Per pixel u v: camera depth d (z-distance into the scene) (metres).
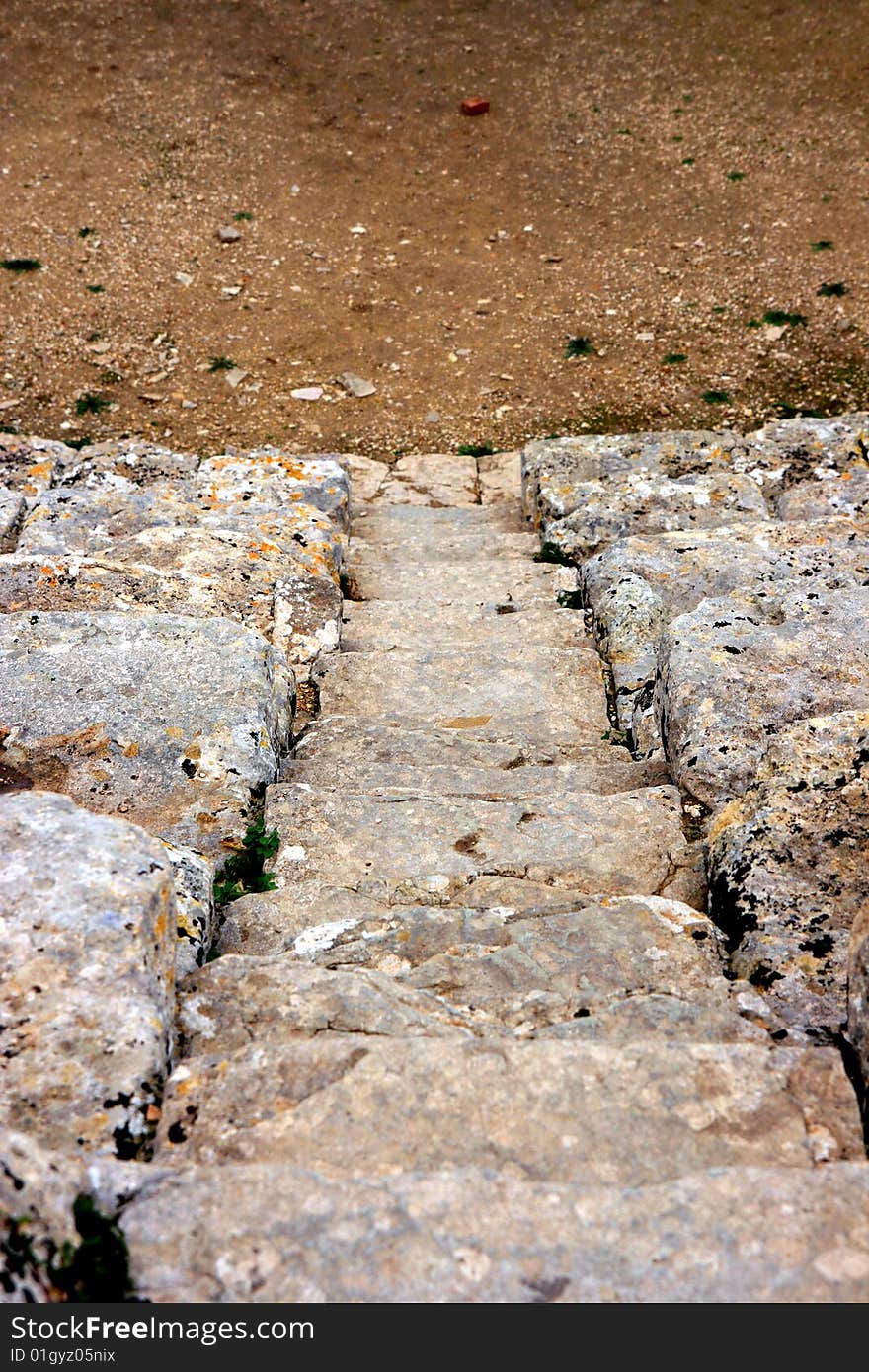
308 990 3.24
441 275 12.56
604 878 4.01
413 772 4.72
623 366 11.01
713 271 12.21
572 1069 2.76
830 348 10.89
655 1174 2.51
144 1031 2.86
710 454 8.28
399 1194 2.31
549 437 9.63
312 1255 2.21
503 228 13.32
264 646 5.12
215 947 3.71
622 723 5.32
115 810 4.23
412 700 5.57
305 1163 2.56
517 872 4.03
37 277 12.17
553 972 3.41
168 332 11.59
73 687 4.67
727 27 17.23
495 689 5.59
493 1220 2.25
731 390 10.53
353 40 17.33
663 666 5.02
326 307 12.06
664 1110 2.65
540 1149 2.57
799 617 5.03
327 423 10.48
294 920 3.78
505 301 12.11
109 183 13.87
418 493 9.42
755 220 12.98
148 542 6.59
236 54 16.81
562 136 15.01
